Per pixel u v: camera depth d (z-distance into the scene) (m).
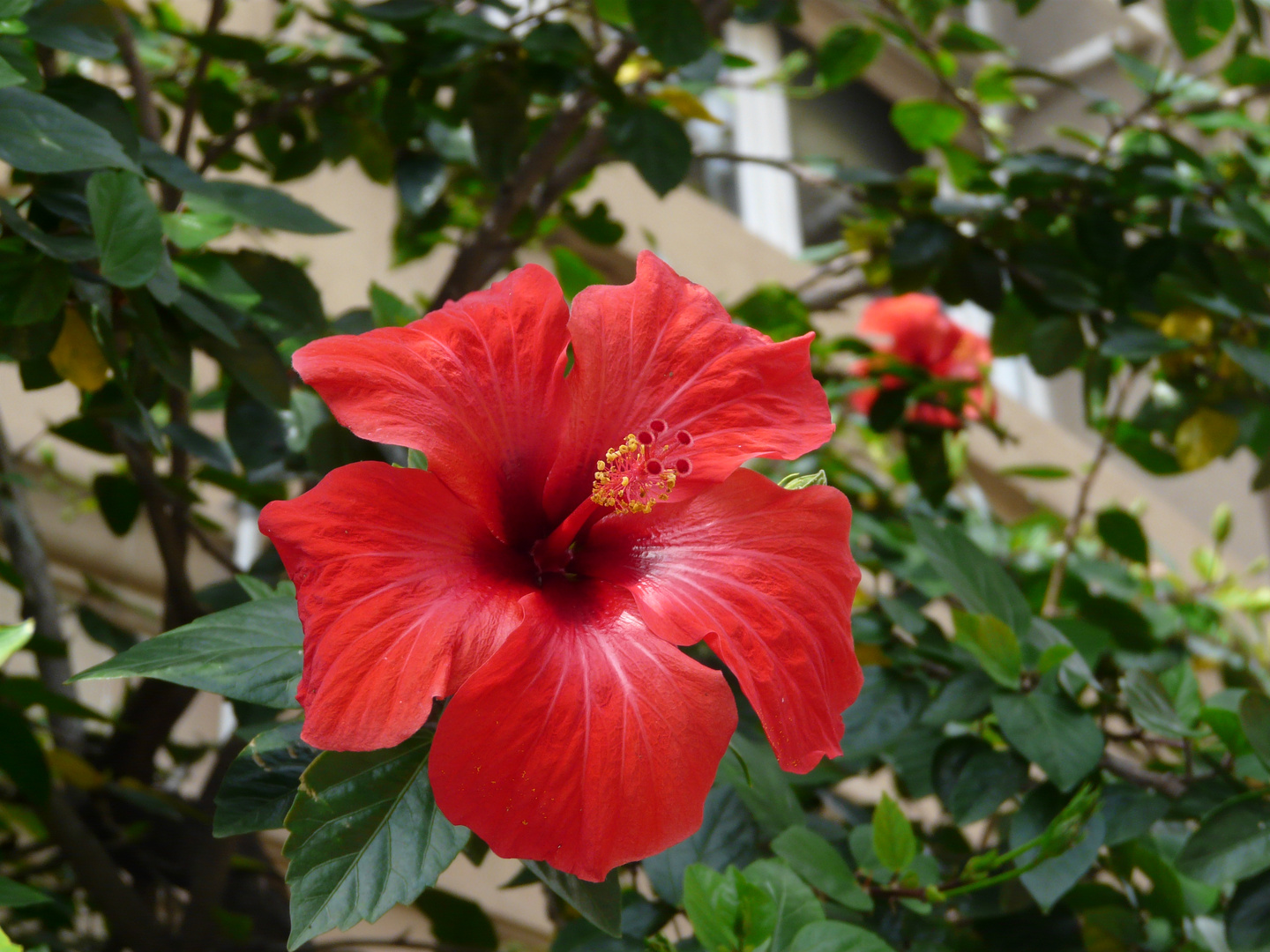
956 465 0.95
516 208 0.73
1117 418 0.77
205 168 0.68
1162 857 0.52
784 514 0.42
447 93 1.06
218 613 0.41
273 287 0.55
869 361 0.85
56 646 0.56
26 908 0.63
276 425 0.59
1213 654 0.95
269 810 0.40
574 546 0.43
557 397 0.42
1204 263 0.72
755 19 0.81
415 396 0.40
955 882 0.48
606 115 0.66
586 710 0.38
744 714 0.54
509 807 0.37
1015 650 0.51
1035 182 0.77
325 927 0.37
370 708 0.37
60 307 0.47
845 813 0.63
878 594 0.70
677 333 0.43
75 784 0.61
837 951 0.42
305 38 0.90
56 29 0.49
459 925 0.65
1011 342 0.84
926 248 0.75
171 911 0.68
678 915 0.48
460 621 0.38
